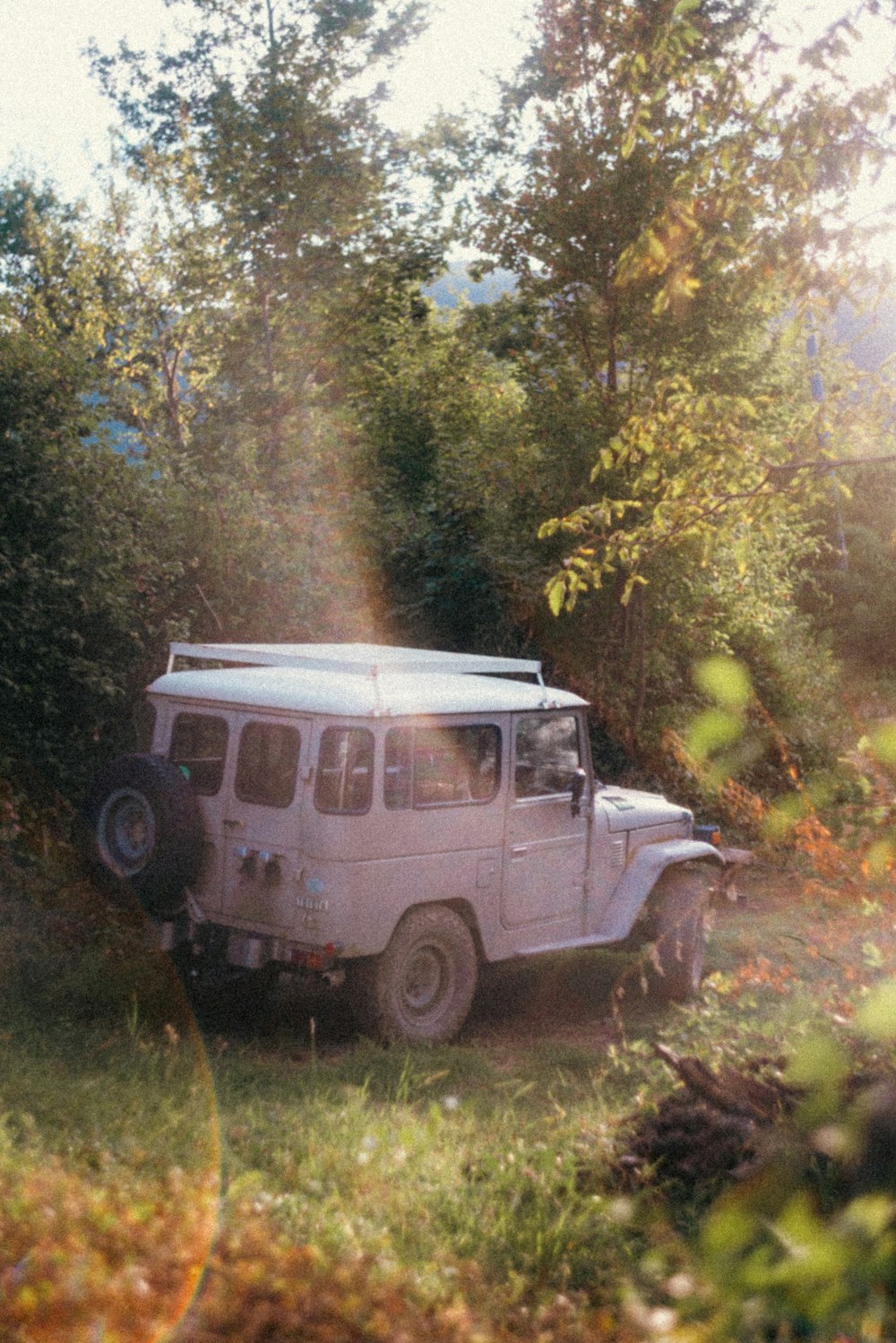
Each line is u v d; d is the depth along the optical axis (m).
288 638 11.82
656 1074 6.22
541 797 8.34
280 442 19.77
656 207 13.52
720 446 5.97
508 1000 8.87
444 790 7.71
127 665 10.55
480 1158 5.19
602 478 13.52
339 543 13.17
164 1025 7.09
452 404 19.25
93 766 10.21
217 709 7.75
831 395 5.77
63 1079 5.56
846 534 22.39
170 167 24.70
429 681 8.08
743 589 15.02
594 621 14.23
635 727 14.12
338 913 7.14
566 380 14.91
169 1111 5.23
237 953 7.45
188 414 26.30
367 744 7.30
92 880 7.79
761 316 13.79
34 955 7.41
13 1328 3.13
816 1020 5.33
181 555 11.22
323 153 20.00
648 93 5.16
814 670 15.84
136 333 26.56
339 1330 3.45
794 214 4.86
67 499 10.05
